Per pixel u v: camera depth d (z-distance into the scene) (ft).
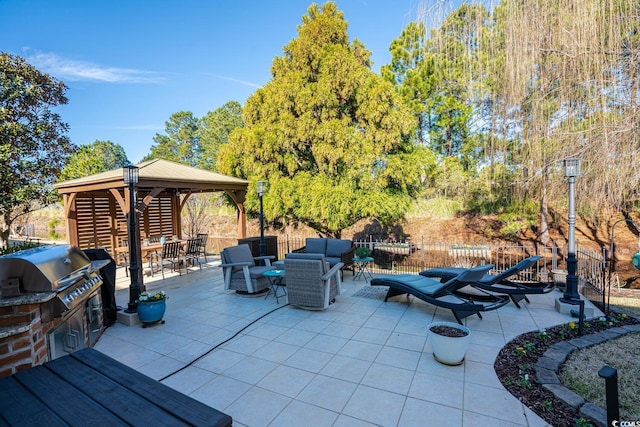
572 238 16.52
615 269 30.81
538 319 15.37
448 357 11.02
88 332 12.73
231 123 97.71
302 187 31.94
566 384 10.00
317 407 8.98
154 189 22.54
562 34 17.08
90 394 5.31
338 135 29.73
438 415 8.50
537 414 8.45
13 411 4.85
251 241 28.25
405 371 10.81
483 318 15.64
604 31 16.51
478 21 16.89
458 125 41.45
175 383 10.39
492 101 22.84
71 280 9.75
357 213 31.91
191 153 117.50
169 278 26.78
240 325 15.49
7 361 7.70
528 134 22.90
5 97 33.37
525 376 10.11
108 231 31.68
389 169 30.99
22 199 35.24
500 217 39.19
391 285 17.88
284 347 12.92
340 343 13.17
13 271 8.27
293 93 32.22
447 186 44.09
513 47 17.54
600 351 12.07
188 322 16.10
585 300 17.49
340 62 30.96
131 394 5.31
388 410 8.77
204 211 53.26
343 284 23.13
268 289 21.39
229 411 8.86
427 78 38.78
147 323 15.62
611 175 19.22
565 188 23.91
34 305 8.27
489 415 8.45
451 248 37.19
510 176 29.84
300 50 33.96
